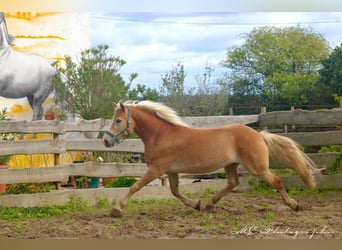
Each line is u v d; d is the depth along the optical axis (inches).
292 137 385.4
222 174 425.4
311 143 379.6
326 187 369.1
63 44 536.1
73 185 369.4
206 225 269.9
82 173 337.4
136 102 309.6
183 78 629.0
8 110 523.5
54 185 348.2
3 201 311.0
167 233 254.4
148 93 500.7
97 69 451.8
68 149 339.0
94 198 336.8
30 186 343.3
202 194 374.6
